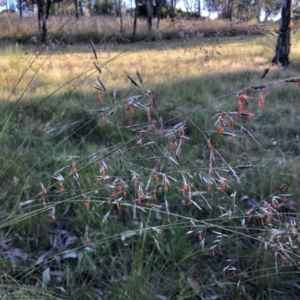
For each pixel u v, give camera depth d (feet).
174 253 8.29
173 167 10.23
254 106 17.24
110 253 8.14
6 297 6.46
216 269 8.23
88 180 9.68
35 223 9.14
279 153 13.26
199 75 22.40
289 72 25.41
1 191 9.50
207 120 14.46
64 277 7.88
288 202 9.75
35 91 18.31
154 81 20.53
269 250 7.84
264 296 7.69
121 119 14.70
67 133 13.78
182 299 7.34
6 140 11.64
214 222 9.04
